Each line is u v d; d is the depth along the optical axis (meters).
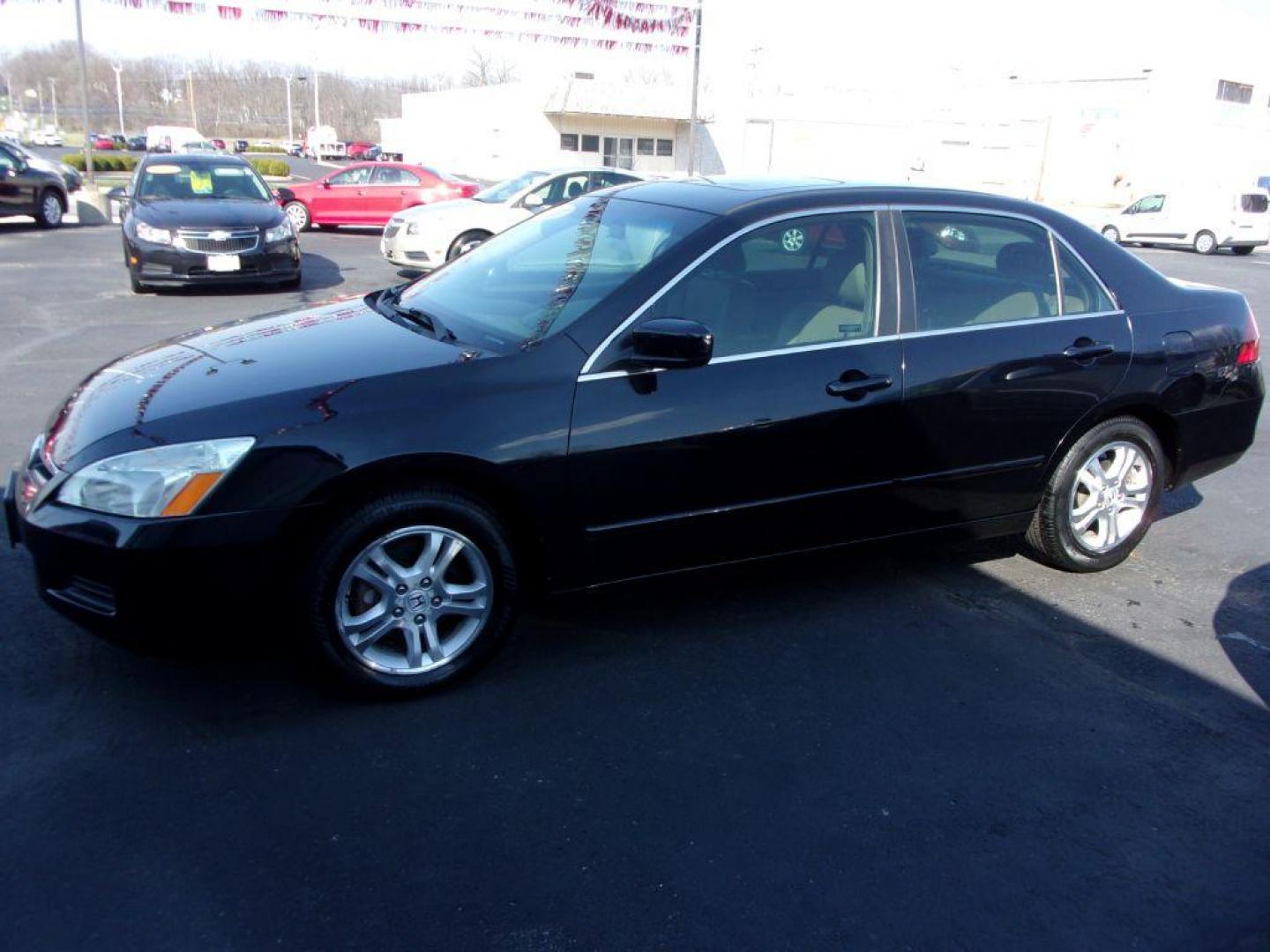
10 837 2.74
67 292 11.78
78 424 3.39
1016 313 4.27
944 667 3.85
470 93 51.81
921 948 2.52
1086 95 42.03
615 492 3.55
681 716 3.45
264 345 3.77
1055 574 4.76
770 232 3.87
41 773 3.00
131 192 12.52
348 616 3.32
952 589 4.54
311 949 2.42
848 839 2.89
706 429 3.63
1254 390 4.89
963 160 44.47
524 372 3.43
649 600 4.28
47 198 18.98
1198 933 2.62
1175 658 4.00
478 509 3.41
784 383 3.75
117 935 2.44
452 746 3.23
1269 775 3.29
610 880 2.69
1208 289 4.89
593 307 3.60
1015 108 44.28
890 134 43.62
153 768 3.05
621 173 15.20
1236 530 5.52
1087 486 4.57
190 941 2.43
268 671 3.61
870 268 4.01
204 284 11.83
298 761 3.12
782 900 2.65
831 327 3.90
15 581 4.14
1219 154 41.34
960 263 4.20
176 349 3.89
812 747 3.32
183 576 3.07
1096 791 3.16
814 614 4.22
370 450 3.18
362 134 98.44
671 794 3.05
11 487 3.52
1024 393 4.22
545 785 3.06
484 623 3.53
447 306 4.11
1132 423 4.56
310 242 19.09
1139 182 40.69
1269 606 4.52
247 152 72.69
